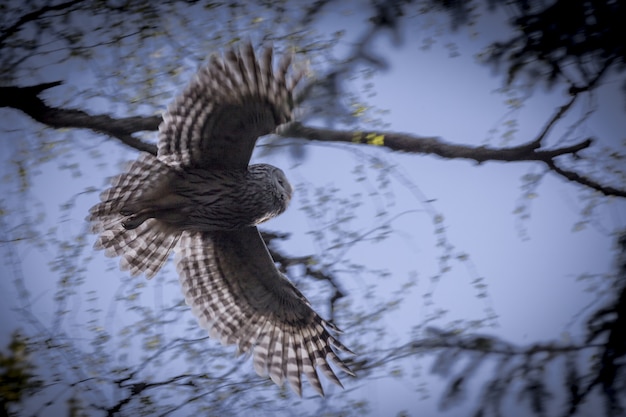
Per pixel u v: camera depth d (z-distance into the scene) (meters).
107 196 11.59
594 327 13.11
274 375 13.52
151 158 11.38
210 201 11.80
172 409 13.75
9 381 12.66
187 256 13.03
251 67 10.82
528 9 13.80
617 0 13.34
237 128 11.20
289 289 13.41
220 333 13.43
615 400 12.68
